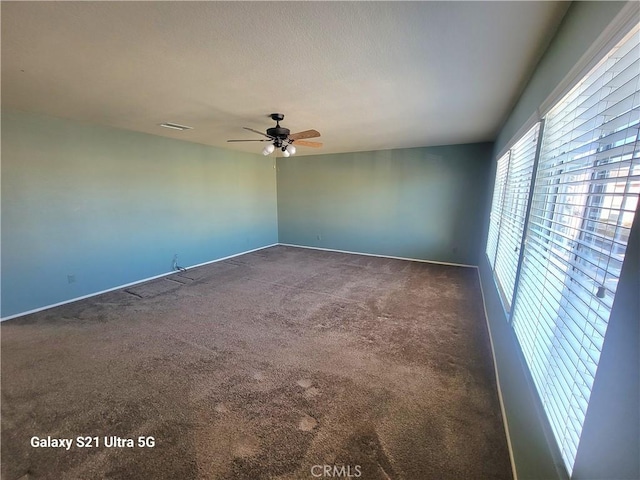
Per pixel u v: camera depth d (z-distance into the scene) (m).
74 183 3.54
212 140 4.75
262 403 1.93
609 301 0.76
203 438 1.66
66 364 2.36
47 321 3.10
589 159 1.00
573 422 0.87
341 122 3.36
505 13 1.28
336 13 1.29
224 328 2.97
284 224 7.33
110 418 1.81
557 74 1.38
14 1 1.18
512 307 1.87
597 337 0.80
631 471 0.57
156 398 1.98
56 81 2.12
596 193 0.87
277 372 2.26
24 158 3.13
